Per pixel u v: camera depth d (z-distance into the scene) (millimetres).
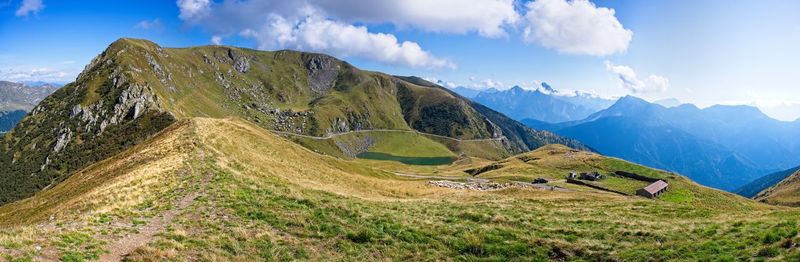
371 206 43125
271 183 51750
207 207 35656
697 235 29750
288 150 101438
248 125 120375
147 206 35906
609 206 54344
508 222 36312
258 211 35031
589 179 140875
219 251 25172
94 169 89375
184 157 59719
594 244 28516
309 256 26375
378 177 128375
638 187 123500
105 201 38812
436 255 27531
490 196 71312
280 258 25531
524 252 27750
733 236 27641
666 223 35844
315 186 63438
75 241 23641
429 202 51562
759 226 28969
